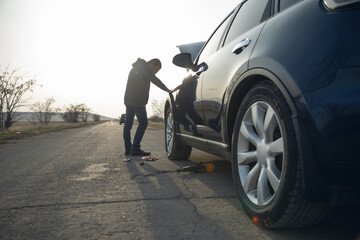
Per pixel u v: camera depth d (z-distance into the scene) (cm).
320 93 128
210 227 174
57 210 214
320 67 131
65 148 673
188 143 363
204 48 351
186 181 298
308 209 141
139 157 490
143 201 231
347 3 127
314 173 129
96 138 1019
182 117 365
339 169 123
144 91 495
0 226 184
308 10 149
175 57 335
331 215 182
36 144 802
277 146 155
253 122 179
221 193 249
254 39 195
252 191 180
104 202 231
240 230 168
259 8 229
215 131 247
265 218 159
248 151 191
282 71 148
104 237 164
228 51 240
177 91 393
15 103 1525
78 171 371
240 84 196
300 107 134
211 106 252
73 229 177
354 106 119
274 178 156
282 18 171
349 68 123
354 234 156
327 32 132
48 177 338
